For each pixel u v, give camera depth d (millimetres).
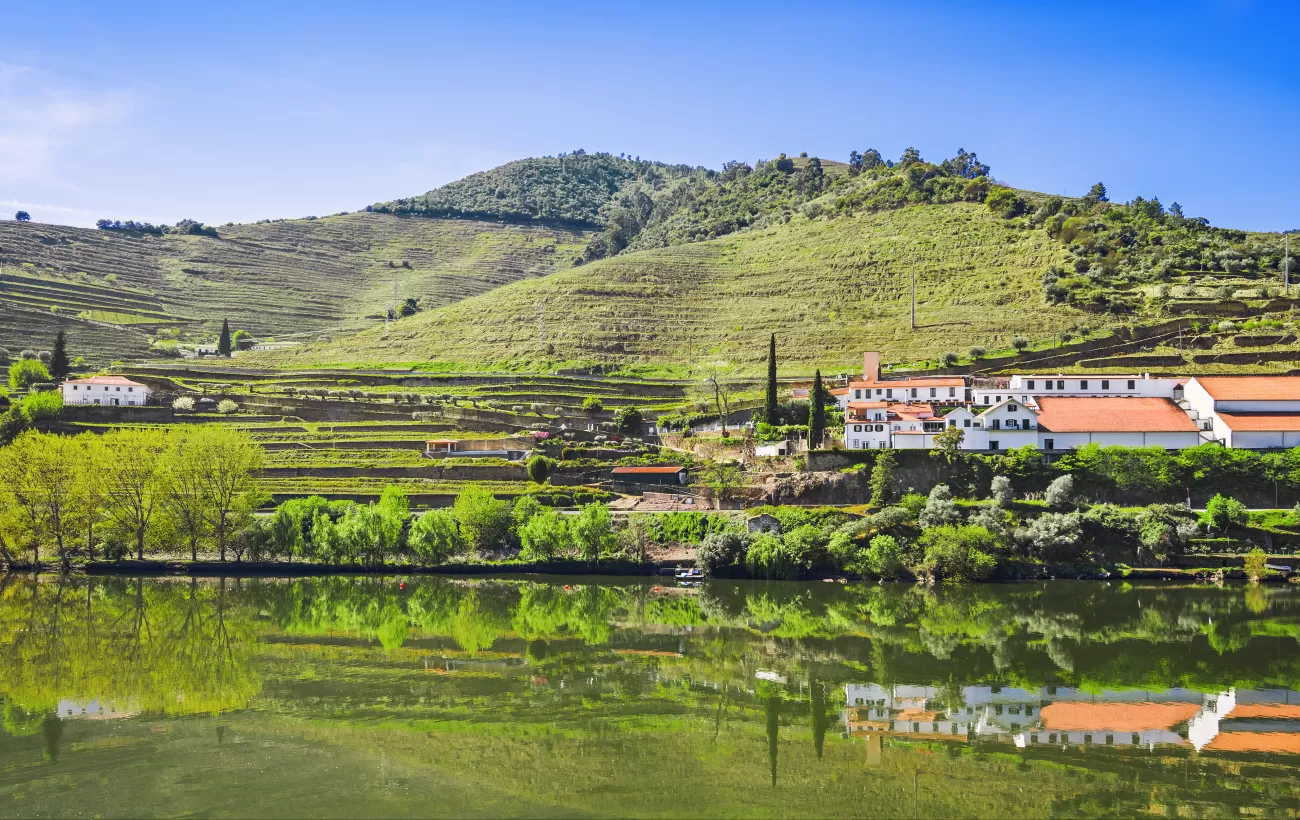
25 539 161375
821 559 149750
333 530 161625
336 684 98062
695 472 180625
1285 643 110188
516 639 117000
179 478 163000
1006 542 145875
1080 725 85688
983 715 88500
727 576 151000
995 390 191250
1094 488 157000
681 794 71625
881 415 179625
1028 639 114062
